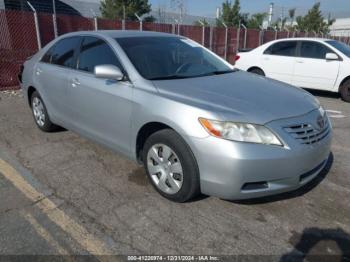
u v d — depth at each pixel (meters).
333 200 3.39
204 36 14.95
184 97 3.10
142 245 2.68
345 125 6.23
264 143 2.76
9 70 8.98
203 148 2.82
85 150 4.55
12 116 6.20
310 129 3.02
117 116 3.59
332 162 4.36
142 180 3.72
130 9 20.16
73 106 4.27
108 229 2.86
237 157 2.71
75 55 4.36
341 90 8.45
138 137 3.44
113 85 3.61
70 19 10.15
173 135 3.04
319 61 8.62
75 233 2.80
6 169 3.95
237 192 2.81
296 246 2.70
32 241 2.70
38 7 16.08
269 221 3.02
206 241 2.74
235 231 2.87
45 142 4.84
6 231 2.81
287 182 2.90
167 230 2.86
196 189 3.03
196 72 3.91
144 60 3.71
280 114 2.94
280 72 9.30
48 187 3.55
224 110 2.88
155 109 3.14
